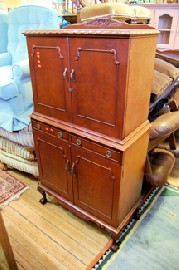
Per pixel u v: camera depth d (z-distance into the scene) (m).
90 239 1.42
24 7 2.31
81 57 1.02
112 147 1.07
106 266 1.25
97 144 1.13
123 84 0.93
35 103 1.39
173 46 3.38
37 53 1.20
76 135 1.20
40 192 1.67
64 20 1.61
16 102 1.76
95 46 0.95
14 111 1.77
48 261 1.29
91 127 1.14
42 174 1.59
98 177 1.22
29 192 1.81
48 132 1.36
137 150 1.21
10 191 1.81
